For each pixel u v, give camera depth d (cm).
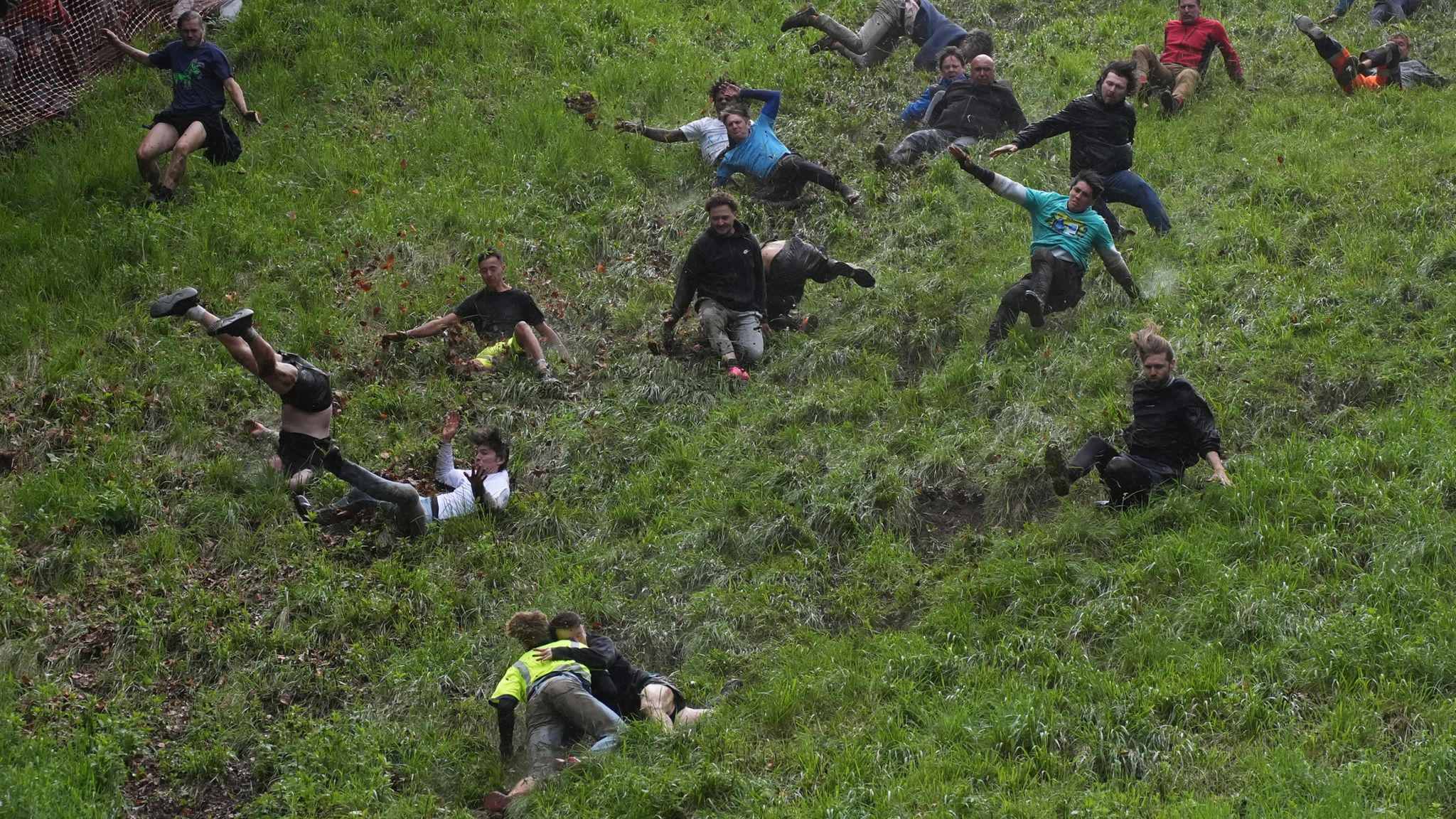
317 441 3366
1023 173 4447
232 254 4191
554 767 2644
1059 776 2481
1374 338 3459
